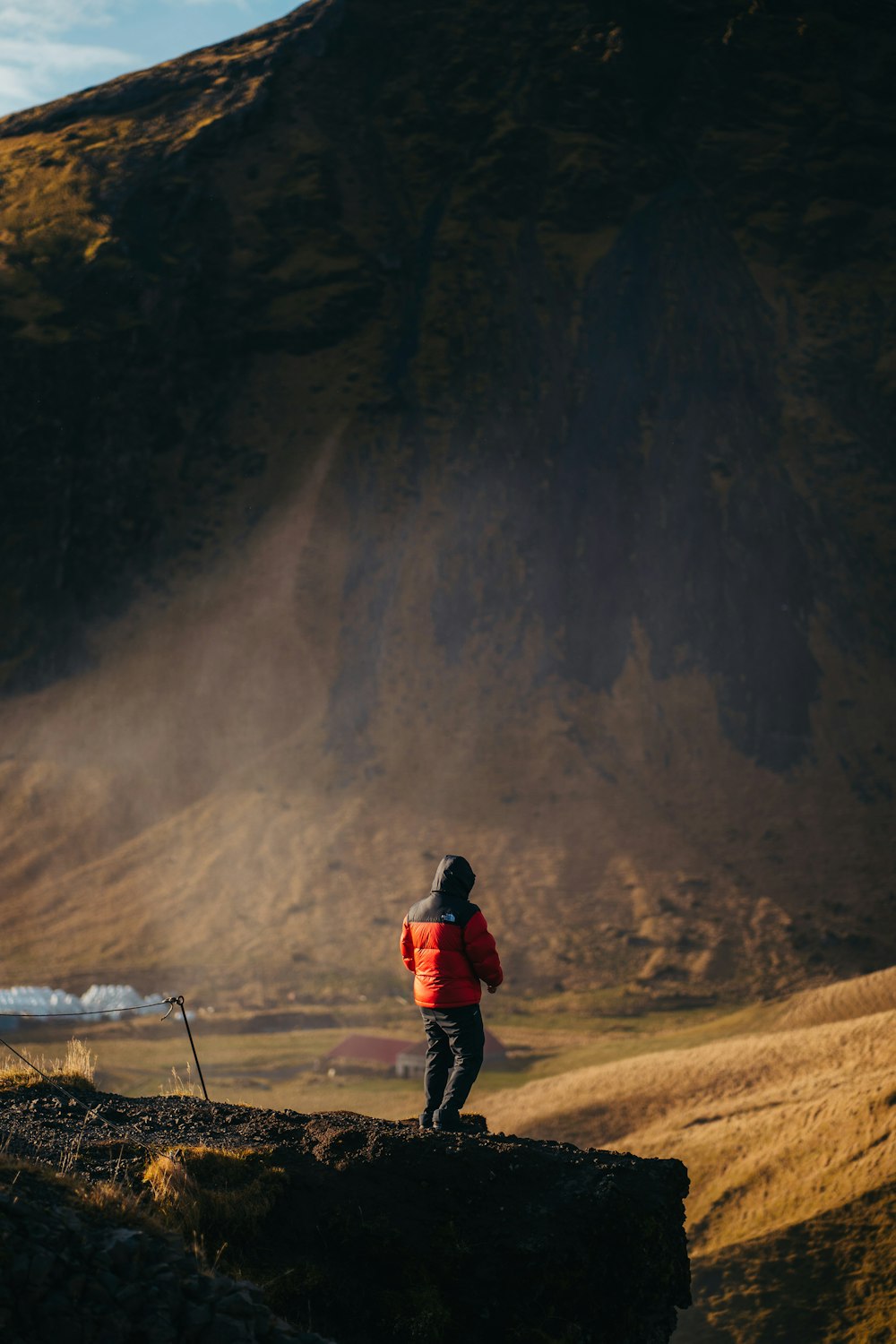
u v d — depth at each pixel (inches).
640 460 5364.2
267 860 4168.3
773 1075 2006.6
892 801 4527.6
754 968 3732.8
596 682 4830.2
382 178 6151.6
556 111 6343.5
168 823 4372.5
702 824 4399.6
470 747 4594.0
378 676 4790.8
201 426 5344.5
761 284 6048.2
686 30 6840.6
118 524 5064.0
